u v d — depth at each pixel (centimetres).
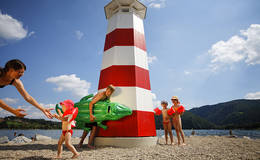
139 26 952
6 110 279
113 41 880
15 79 290
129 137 709
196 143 807
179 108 748
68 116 442
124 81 796
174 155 461
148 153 497
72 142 927
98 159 421
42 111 314
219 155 457
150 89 866
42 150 580
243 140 967
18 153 514
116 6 982
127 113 720
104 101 725
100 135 754
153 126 809
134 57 840
